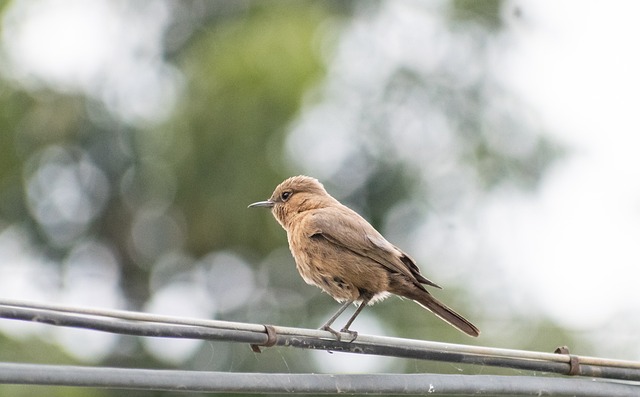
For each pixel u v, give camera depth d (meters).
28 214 18.89
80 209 19.11
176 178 17.94
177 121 17.81
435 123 18.33
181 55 19.14
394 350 8.06
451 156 18.20
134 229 18.98
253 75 17.31
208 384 7.12
